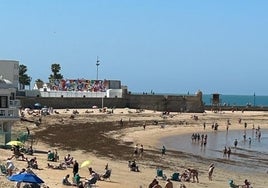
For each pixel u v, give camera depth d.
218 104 183.50
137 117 134.50
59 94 152.38
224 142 103.62
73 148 76.50
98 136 95.38
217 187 52.03
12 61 117.94
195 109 160.00
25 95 145.50
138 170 58.56
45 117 117.06
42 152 67.44
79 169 54.94
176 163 68.44
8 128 66.06
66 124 110.88
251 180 58.75
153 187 41.50
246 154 84.81
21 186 37.16
